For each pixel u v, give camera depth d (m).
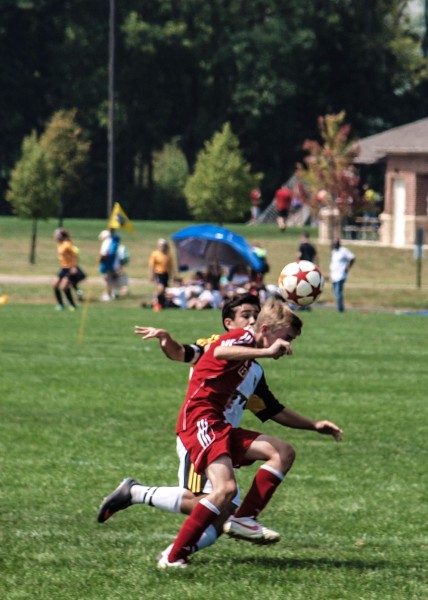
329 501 33.47
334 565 24.47
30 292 118.19
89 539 27.00
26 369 61.81
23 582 22.47
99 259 113.81
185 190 159.00
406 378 61.09
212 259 109.50
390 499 33.84
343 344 77.31
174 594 21.44
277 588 22.02
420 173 166.75
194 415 23.47
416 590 22.31
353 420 48.09
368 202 175.50
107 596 21.38
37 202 150.62
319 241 173.12
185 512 24.06
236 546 26.81
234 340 23.28
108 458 38.97
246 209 157.88
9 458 38.62
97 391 54.47
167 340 24.11
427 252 162.12
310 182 175.12
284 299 25.59
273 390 56.09
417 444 43.22
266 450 23.69
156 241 173.25
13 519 29.47
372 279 140.25
